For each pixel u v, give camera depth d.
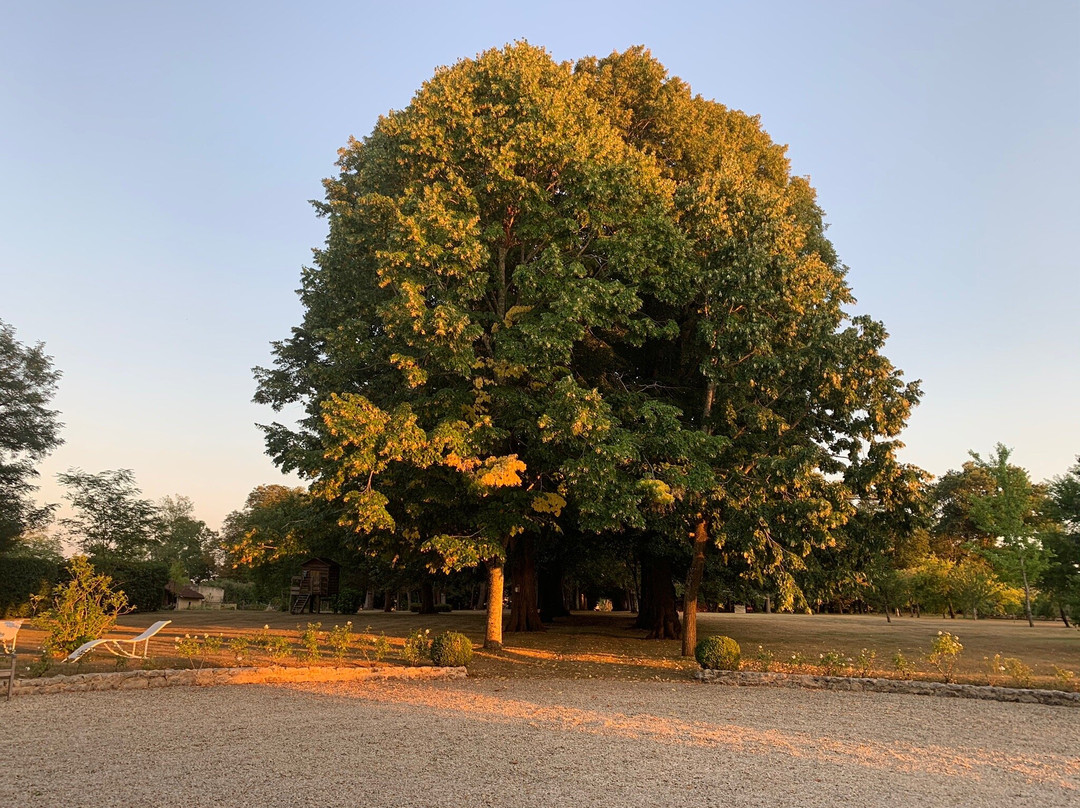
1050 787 7.10
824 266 19.05
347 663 15.93
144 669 13.66
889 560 36.84
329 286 19.75
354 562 36.66
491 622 20.03
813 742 9.02
